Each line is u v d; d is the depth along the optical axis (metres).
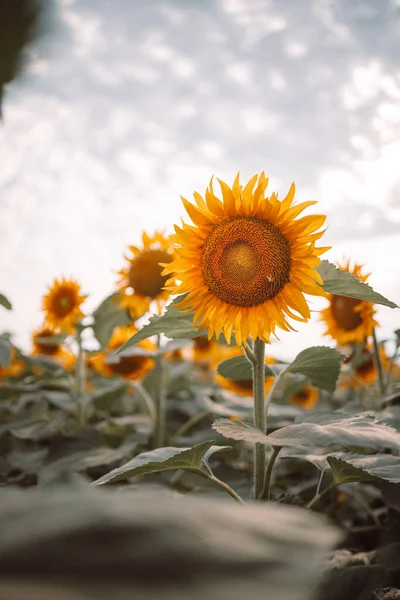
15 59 0.36
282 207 0.92
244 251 0.91
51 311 2.01
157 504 0.29
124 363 2.26
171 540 0.26
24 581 0.24
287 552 0.28
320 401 2.63
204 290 0.95
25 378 2.47
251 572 0.26
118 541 0.26
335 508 1.42
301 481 1.60
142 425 1.98
